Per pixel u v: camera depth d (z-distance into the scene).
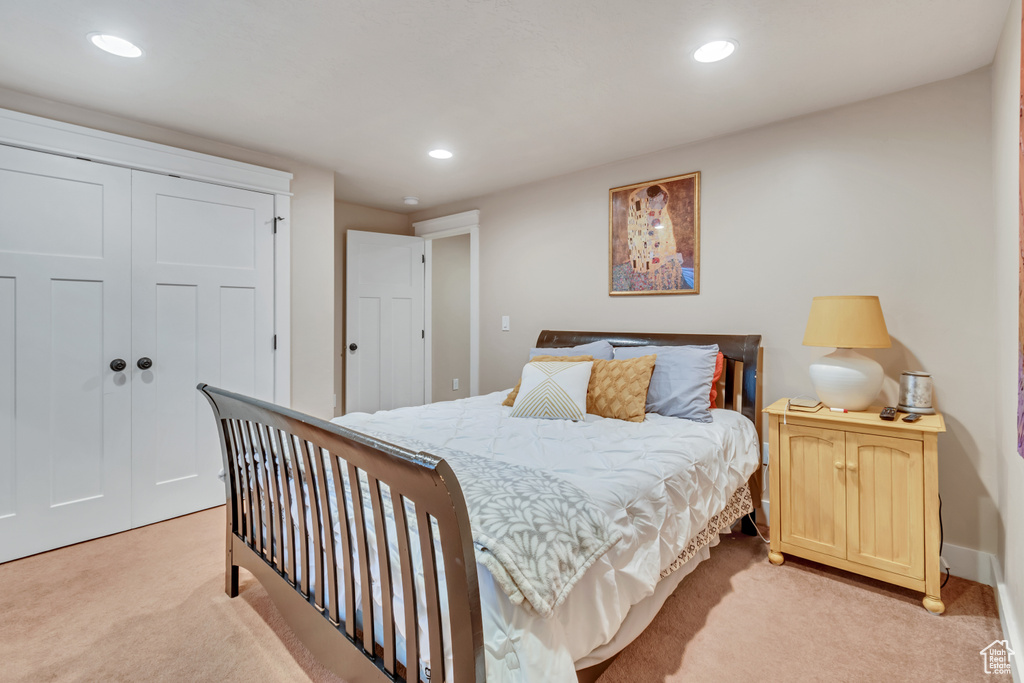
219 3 1.52
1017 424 1.39
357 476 1.12
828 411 2.07
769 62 1.89
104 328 2.38
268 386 2.95
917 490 1.80
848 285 2.29
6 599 1.86
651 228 2.96
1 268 2.11
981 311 1.97
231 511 1.84
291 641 1.62
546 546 1.03
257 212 2.89
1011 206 1.54
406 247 4.44
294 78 2.02
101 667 1.49
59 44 1.76
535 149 2.87
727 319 2.68
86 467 2.35
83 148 2.29
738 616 1.76
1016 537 1.52
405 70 1.95
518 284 3.71
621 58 1.86
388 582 1.07
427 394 4.60
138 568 2.09
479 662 0.85
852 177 2.27
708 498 1.80
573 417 2.28
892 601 1.85
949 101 2.03
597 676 1.24
